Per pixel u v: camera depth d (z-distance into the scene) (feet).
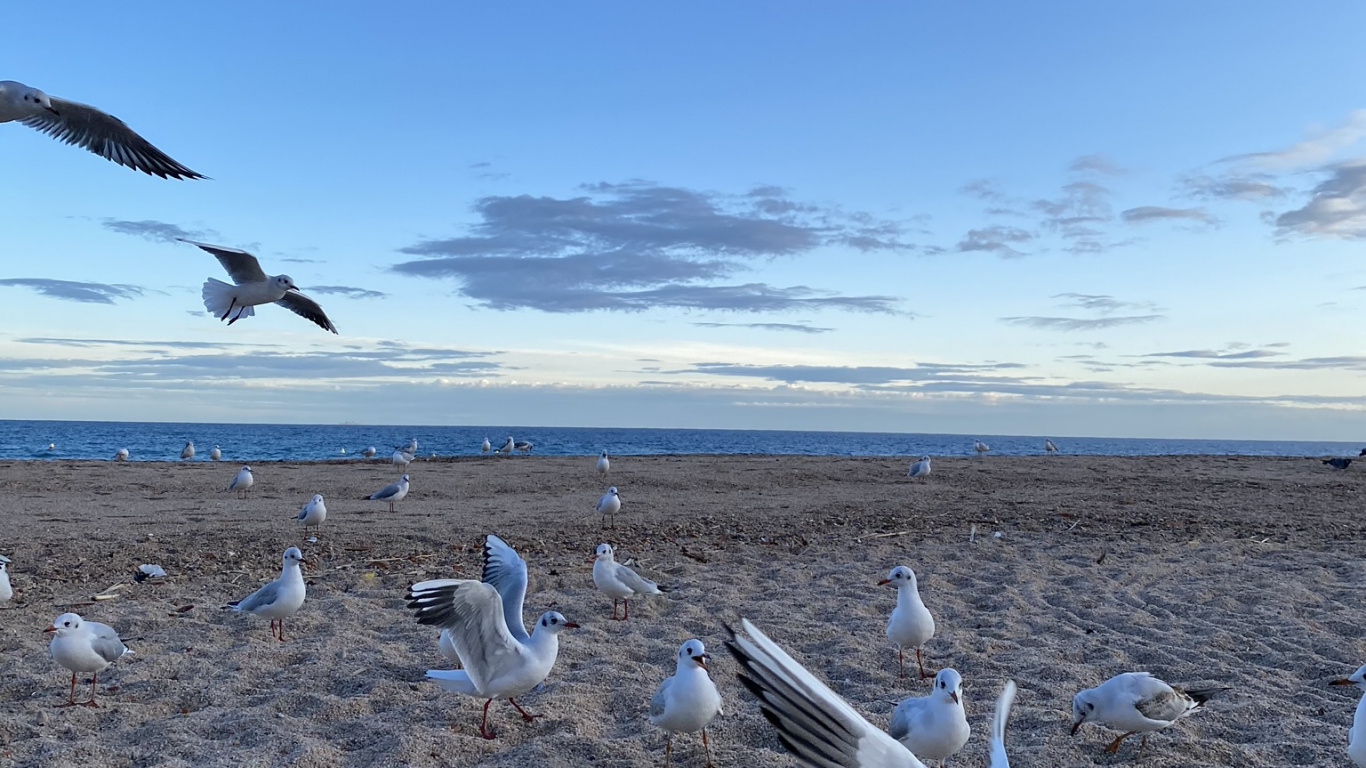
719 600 37.04
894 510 63.36
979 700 26.04
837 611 35.78
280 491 74.74
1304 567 44.39
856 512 62.18
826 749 4.12
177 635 31.81
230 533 50.21
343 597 36.81
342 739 22.82
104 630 25.54
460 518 57.88
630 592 34.60
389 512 61.16
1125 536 53.01
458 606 21.01
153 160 25.55
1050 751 22.18
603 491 76.23
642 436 609.42
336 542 48.14
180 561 43.09
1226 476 92.58
